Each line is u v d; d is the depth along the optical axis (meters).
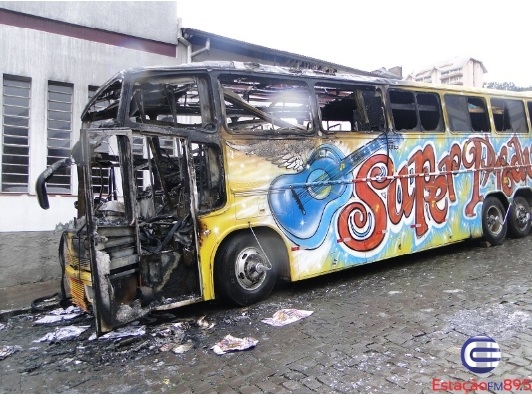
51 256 8.08
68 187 8.41
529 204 10.34
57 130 8.34
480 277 6.89
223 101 5.86
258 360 4.32
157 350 4.71
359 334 4.83
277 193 6.18
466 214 8.67
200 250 5.52
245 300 5.96
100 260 4.70
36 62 7.99
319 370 4.03
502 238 9.45
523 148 9.98
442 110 8.38
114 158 6.39
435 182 8.12
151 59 9.28
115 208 5.77
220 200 5.75
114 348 4.83
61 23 8.27
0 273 7.61
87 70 8.53
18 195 7.79
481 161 9.00
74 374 4.29
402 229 7.59
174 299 5.32
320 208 6.58
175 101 6.48
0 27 7.66
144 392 3.84
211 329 5.24
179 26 9.61
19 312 6.38
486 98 9.23
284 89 6.82
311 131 6.58
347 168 6.92
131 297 4.98
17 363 4.67
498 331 4.68
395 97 7.74
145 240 5.36
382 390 3.61
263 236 6.20
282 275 6.33
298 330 5.05
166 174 6.39
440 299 5.89
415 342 4.52
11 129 7.89
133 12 9.05
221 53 10.35
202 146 5.72
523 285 6.32
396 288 6.57
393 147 7.52
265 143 6.12
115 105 6.12
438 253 9.00
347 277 7.44
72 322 5.94
